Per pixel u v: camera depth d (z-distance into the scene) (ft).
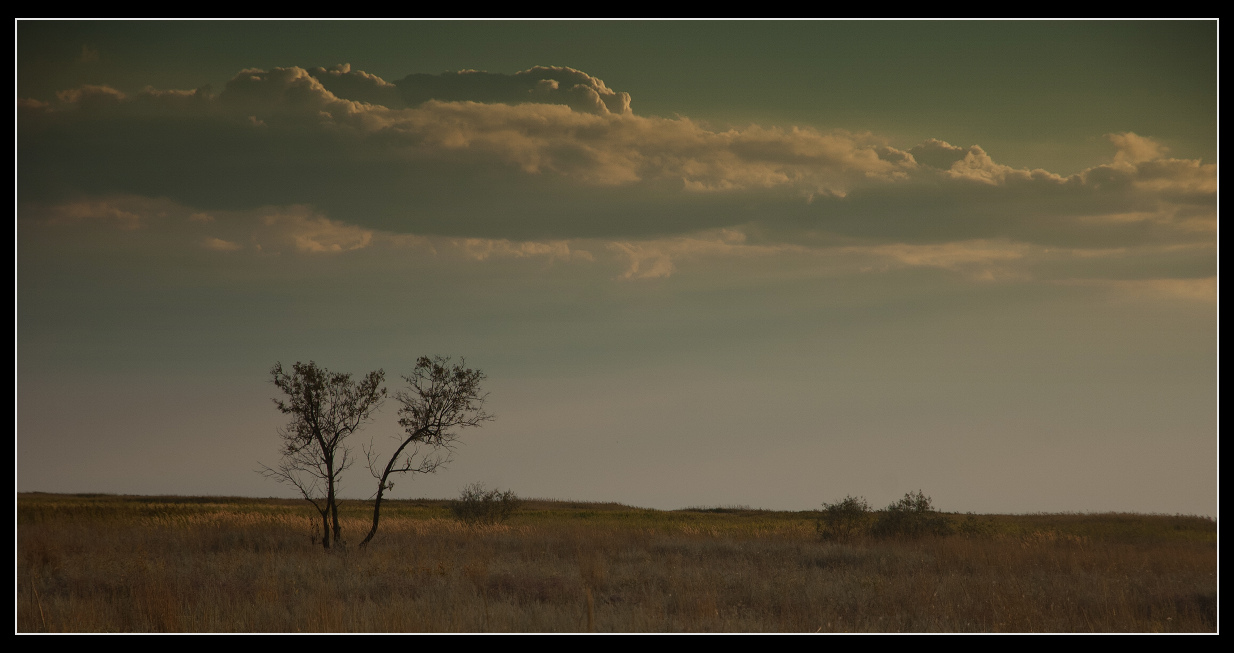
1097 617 48.55
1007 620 46.98
